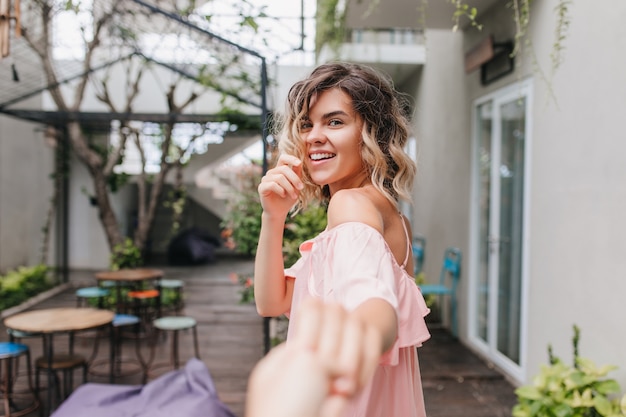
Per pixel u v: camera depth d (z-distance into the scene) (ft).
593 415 8.22
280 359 1.17
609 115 8.77
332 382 1.14
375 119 3.15
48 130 24.90
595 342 9.18
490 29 14.15
